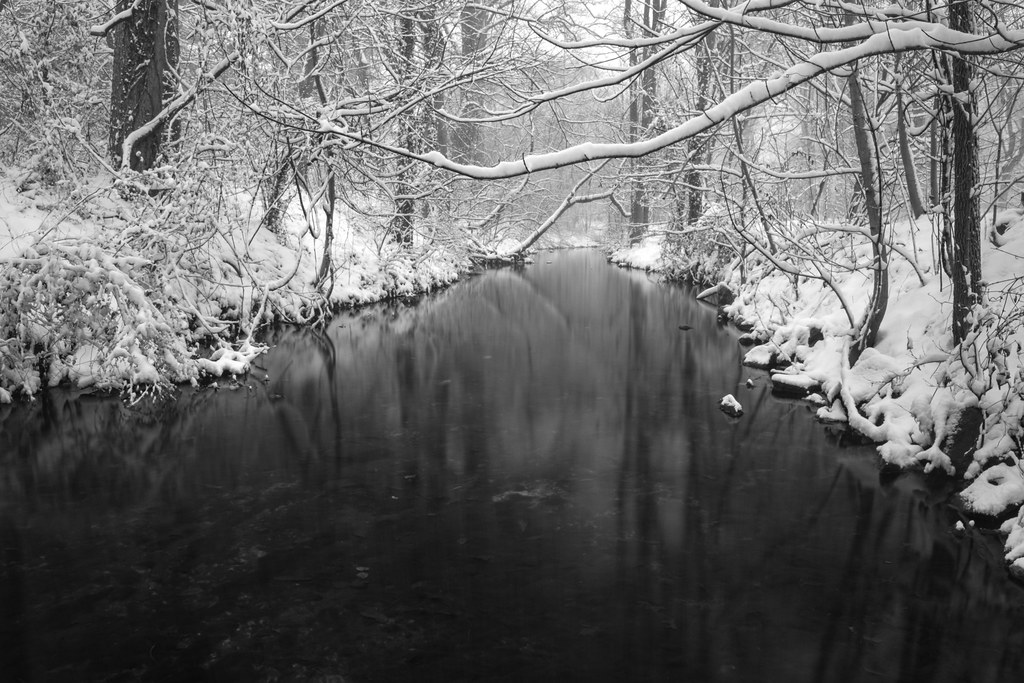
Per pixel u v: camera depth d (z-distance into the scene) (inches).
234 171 495.2
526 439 326.3
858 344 366.3
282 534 234.2
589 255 1535.4
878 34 203.3
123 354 356.2
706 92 570.3
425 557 219.5
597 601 197.3
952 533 239.1
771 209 509.7
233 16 429.4
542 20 334.3
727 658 173.8
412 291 768.9
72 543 228.1
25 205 413.7
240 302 501.7
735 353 511.2
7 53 452.8
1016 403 258.1
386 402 383.2
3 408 355.9
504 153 836.0
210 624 185.9
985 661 174.2
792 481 280.7
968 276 290.4
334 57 572.1
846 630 186.2
